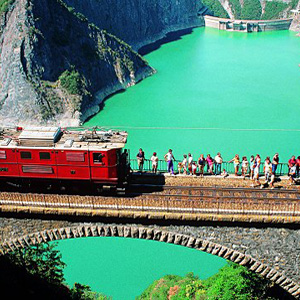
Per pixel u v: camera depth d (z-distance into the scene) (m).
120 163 37.06
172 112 110.75
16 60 106.44
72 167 36.19
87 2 148.88
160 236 34.38
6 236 35.62
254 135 95.69
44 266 45.62
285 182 38.59
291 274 34.19
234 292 44.44
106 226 34.56
